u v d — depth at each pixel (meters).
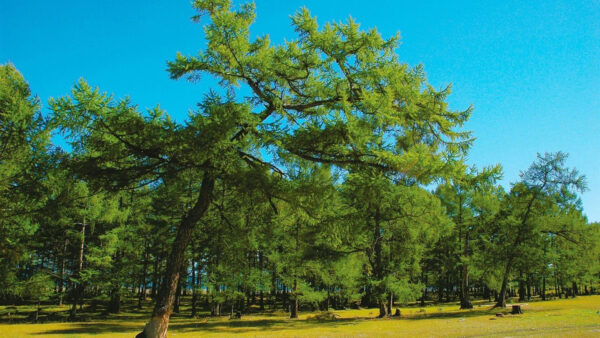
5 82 12.41
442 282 46.38
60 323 22.41
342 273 25.16
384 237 23.36
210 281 26.00
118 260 27.23
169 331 18.16
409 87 9.46
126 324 22.27
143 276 29.44
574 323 14.41
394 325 17.36
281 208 10.31
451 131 10.23
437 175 7.37
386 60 9.40
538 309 23.20
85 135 8.05
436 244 36.22
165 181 10.06
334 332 15.05
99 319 25.36
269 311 34.41
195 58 9.73
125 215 26.48
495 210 27.59
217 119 7.82
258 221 11.65
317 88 10.46
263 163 9.70
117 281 26.00
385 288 22.66
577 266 31.39
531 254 25.75
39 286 21.28
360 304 41.41
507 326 14.54
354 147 8.21
